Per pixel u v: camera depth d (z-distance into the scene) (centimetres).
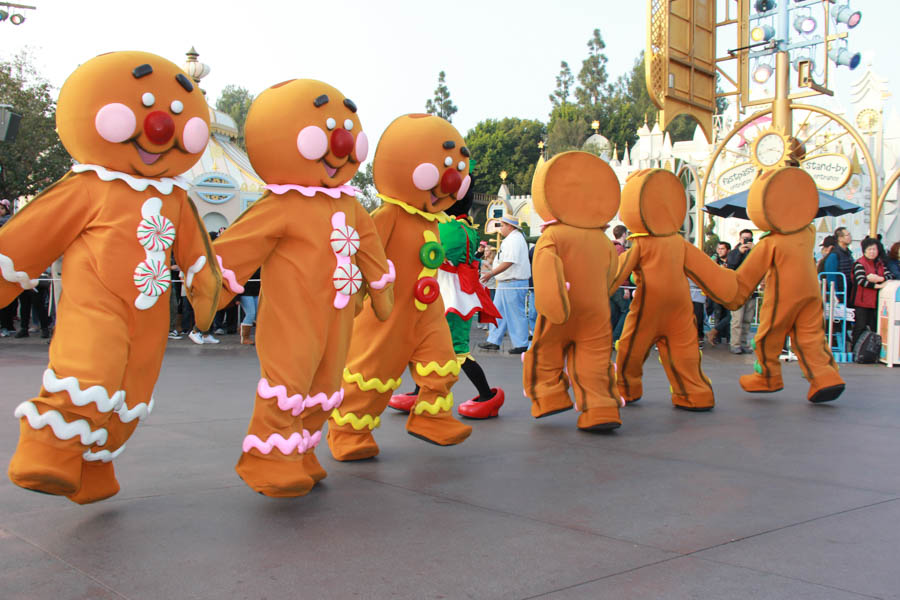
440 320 501
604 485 428
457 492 412
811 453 510
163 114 337
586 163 586
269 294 395
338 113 404
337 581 286
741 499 400
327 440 500
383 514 371
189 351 1080
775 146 1224
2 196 2450
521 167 7350
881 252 1078
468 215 645
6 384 764
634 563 306
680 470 463
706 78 1361
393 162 479
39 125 2462
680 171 1602
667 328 673
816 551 322
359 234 428
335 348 406
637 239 661
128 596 268
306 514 369
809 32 1220
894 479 443
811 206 711
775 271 712
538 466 473
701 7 1334
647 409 686
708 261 672
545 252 569
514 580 288
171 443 520
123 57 335
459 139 494
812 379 704
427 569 299
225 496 397
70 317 325
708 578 291
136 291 333
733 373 935
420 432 500
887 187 1234
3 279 324
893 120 2222
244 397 711
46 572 289
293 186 395
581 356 591
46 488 316
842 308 1079
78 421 318
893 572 299
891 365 1008
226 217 2327
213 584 280
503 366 973
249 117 402
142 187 339
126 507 375
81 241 332
